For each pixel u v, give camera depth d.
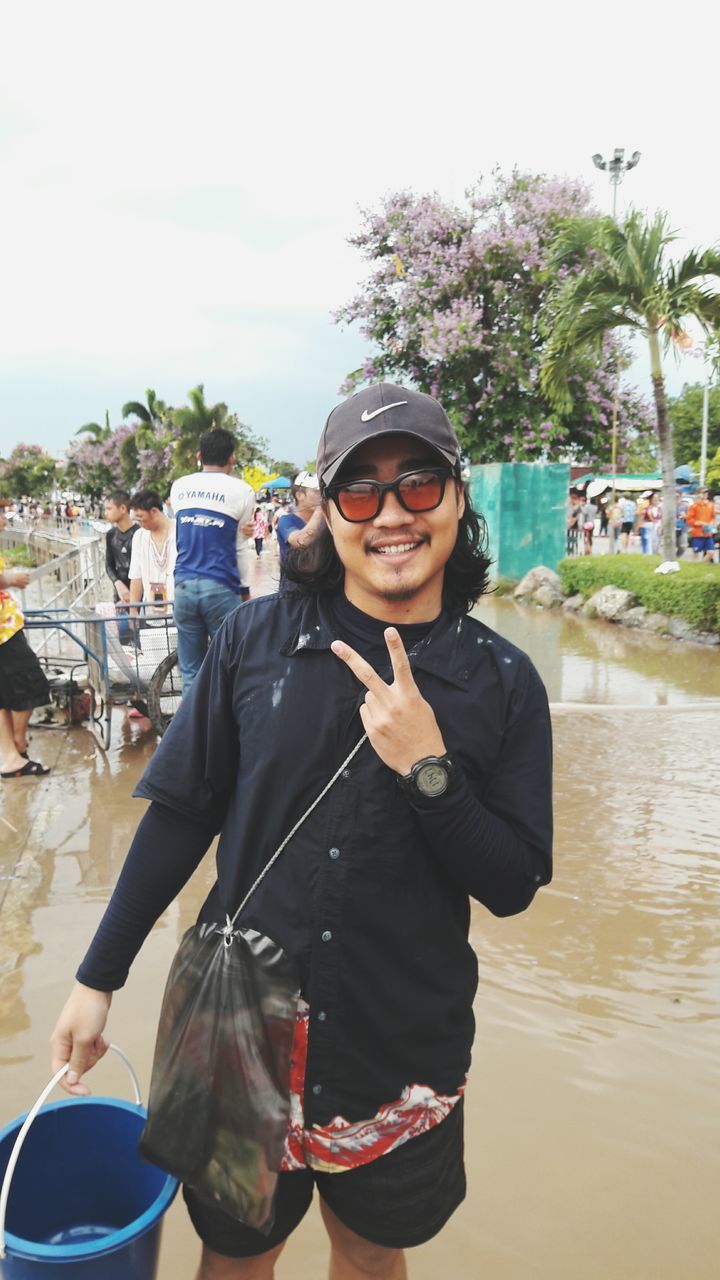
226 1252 1.61
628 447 20.55
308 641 1.54
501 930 3.74
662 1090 2.77
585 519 21.28
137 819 4.96
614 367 18.92
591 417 19.69
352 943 1.50
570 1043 3.00
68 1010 1.65
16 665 5.59
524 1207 2.32
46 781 5.61
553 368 13.80
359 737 1.51
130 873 1.65
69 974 3.38
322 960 1.50
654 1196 2.36
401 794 1.49
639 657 10.27
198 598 5.55
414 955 1.53
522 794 1.55
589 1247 2.21
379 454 1.50
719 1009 3.20
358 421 1.48
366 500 1.48
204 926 1.61
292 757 1.51
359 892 1.49
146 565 6.98
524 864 1.50
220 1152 1.51
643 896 4.04
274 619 1.60
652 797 5.32
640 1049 2.97
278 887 1.53
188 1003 1.56
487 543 1.73
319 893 1.50
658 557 14.99
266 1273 1.68
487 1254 2.18
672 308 12.15
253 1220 1.49
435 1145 1.59
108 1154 1.78
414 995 1.54
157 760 1.64
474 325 18.72
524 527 17.00
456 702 1.52
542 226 18.56
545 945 3.62
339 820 1.50
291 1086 1.52
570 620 13.48
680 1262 2.16
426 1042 1.56
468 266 18.53
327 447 1.52
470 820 1.44
